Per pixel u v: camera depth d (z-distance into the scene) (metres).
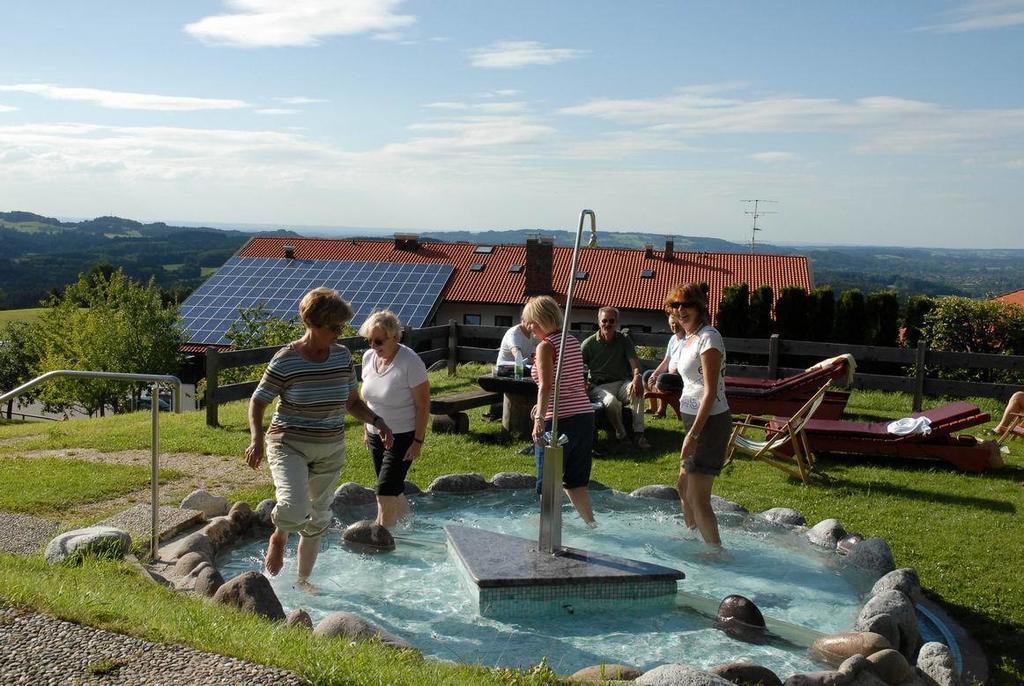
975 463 9.27
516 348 10.55
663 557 6.40
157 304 45.97
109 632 3.75
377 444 6.78
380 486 6.64
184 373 46.53
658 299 45.81
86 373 5.60
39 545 5.67
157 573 5.30
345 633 4.26
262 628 4.05
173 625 3.86
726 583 5.93
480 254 50.09
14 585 4.12
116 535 5.52
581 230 6.12
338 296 5.48
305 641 3.85
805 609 5.52
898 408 13.01
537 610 5.34
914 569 6.23
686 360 6.50
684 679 3.74
